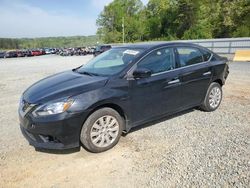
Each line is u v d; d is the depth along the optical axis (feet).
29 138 12.40
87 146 12.29
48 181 10.37
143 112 14.25
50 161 11.91
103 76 13.73
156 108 14.83
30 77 41.39
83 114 11.81
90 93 12.14
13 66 71.92
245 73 35.99
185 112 18.39
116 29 297.12
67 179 10.48
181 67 16.07
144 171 10.84
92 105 12.00
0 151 12.96
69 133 11.66
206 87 17.75
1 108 21.09
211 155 11.98
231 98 22.35
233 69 40.47
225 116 17.47
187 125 15.85
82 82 13.07
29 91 13.52
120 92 13.01
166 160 11.64
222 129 15.11
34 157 12.32
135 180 10.23
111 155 12.36
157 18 221.66
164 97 15.03
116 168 11.18
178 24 191.42
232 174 10.39
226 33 142.72
